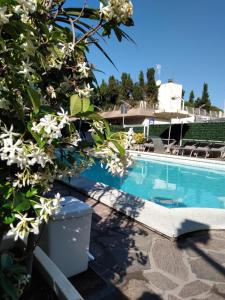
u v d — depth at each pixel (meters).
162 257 3.13
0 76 1.29
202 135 17.39
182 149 15.71
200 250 3.35
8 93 1.29
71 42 1.59
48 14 1.42
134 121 29.89
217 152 14.92
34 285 2.07
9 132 1.08
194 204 7.35
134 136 1.41
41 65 1.40
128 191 8.55
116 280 2.65
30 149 1.08
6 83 1.28
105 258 3.05
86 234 2.68
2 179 1.27
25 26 1.12
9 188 1.23
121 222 4.08
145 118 28.41
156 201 7.56
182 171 11.87
